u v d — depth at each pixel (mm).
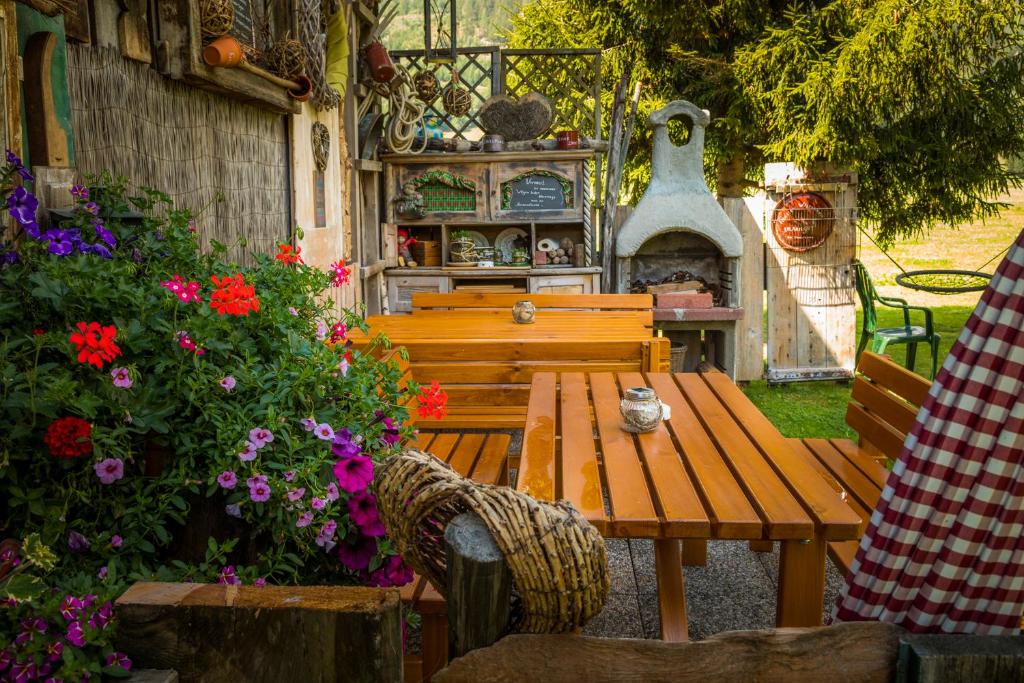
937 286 6895
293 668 1426
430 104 8156
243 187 4449
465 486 1555
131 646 1456
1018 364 1580
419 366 4379
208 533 2033
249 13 4426
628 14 10297
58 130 2529
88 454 1854
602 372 4391
